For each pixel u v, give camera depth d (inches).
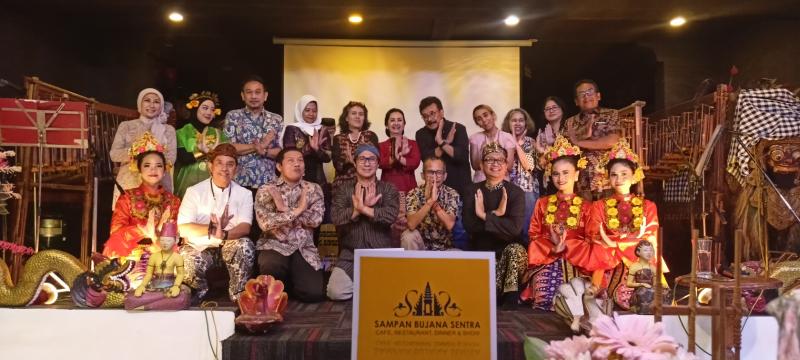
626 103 262.2
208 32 245.8
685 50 245.3
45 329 142.8
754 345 138.6
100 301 144.8
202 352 140.5
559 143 183.2
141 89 244.1
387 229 191.8
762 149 181.9
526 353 81.5
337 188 201.2
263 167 214.1
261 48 266.5
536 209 181.3
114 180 215.9
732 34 236.8
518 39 256.5
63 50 229.0
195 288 168.6
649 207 170.9
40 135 174.1
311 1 210.7
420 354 104.9
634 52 256.7
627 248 166.4
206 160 216.5
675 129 218.2
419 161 228.5
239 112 220.4
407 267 107.5
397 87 260.8
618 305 161.0
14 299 146.6
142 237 173.8
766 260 142.9
